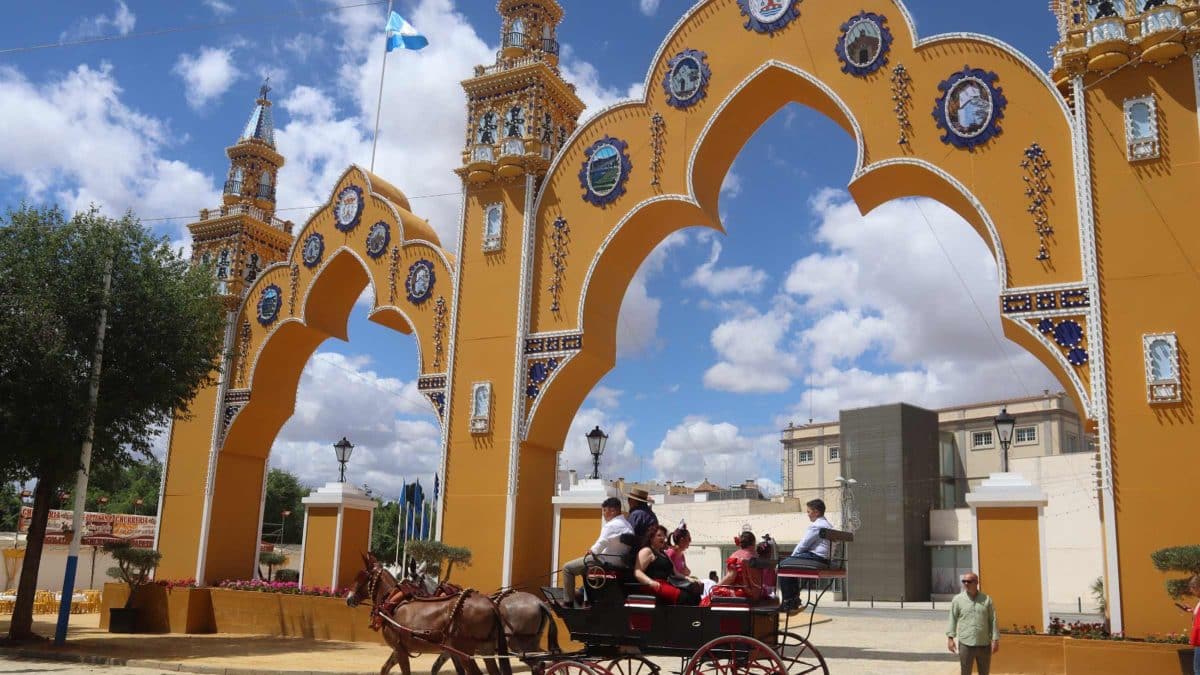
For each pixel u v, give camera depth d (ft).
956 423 174.70
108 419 60.85
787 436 207.92
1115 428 46.09
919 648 58.08
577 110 71.26
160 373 61.77
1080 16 50.98
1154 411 45.60
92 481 67.87
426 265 71.36
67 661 52.70
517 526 61.26
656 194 60.90
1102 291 47.62
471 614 33.30
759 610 30.42
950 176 52.47
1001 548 47.11
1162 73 48.39
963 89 53.21
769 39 59.00
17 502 136.67
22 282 58.13
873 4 56.39
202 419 81.82
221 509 80.02
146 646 58.85
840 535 33.76
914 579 149.28
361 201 77.05
